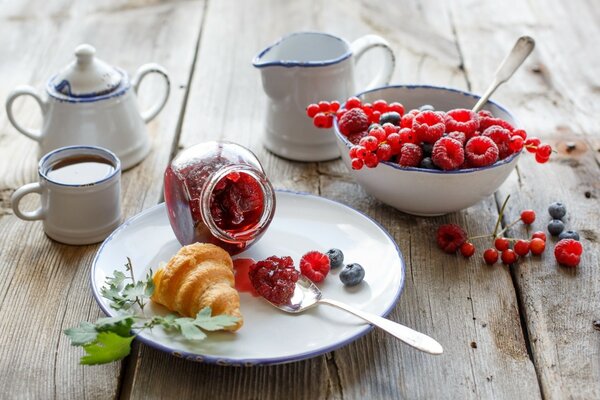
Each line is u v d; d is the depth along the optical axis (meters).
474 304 1.19
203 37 2.11
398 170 1.29
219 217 1.21
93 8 2.28
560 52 2.04
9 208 1.44
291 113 1.56
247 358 0.99
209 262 1.11
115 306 1.08
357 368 1.06
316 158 1.59
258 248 1.27
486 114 1.38
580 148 1.63
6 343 1.10
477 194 1.32
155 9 2.28
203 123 1.72
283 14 2.24
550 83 1.90
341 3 2.31
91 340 0.98
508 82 1.90
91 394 1.02
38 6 2.29
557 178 1.53
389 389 1.03
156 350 1.08
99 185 1.30
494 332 1.13
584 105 1.80
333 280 1.19
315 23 2.18
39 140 1.55
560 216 1.40
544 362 1.08
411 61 1.98
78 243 1.33
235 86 1.87
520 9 2.29
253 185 1.22
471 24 2.20
